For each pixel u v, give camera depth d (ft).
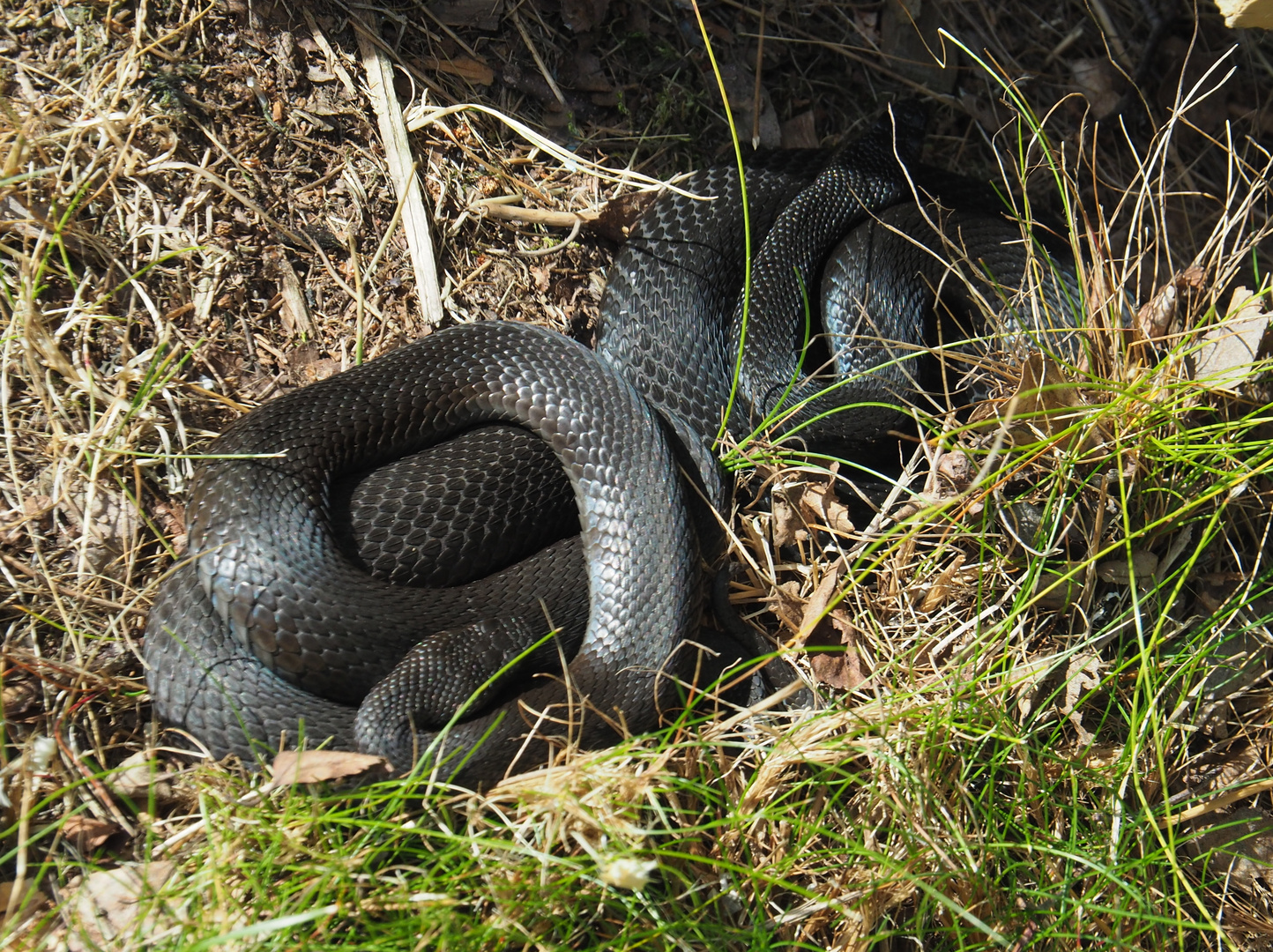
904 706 2.32
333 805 2.23
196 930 2.13
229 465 2.35
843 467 2.55
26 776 2.23
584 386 2.45
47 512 2.36
